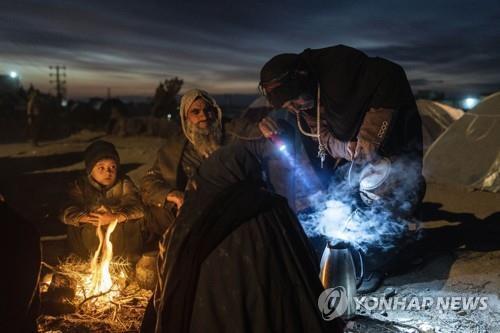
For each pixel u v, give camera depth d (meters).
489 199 7.07
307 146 4.07
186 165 4.25
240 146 2.70
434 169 8.36
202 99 4.08
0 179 9.99
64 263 4.38
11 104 32.56
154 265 3.87
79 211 4.25
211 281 2.38
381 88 3.73
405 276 4.14
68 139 20.03
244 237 2.43
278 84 3.55
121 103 25.19
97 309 3.60
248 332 2.33
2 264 2.34
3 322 2.33
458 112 12.50
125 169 11.17
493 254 4.54
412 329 3.29
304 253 2.57
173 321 2.42
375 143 3.75
